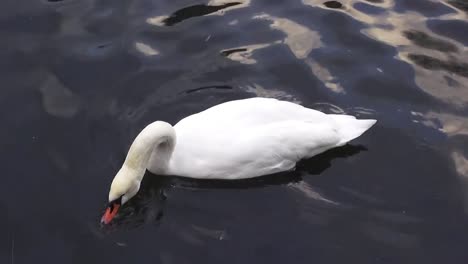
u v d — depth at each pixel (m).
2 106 4.29
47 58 4.54
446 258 3.79
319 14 4.81
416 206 3.96
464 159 4.12
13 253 3.76
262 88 4.43
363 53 4.60
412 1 4.91
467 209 3.95
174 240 3.80
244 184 4.01
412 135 4.22
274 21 4.77
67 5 4.82
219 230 3.84
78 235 3.81
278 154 4.00
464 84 4.45
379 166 4.11
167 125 3.92
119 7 4.82
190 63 4.53
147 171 4.04
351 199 3.98
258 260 3.75
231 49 4.61
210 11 4.82
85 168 4.04
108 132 4.19
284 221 3.89
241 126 4.00
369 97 4.40
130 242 3.79
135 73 4.47
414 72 4.51
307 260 3.76
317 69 4.52
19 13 4.77
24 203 3.91
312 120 4.09
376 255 3.79
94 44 4.61
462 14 4.83
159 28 4.70
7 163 4.05
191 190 3.98
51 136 4.17
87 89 4.39
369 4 4.89
